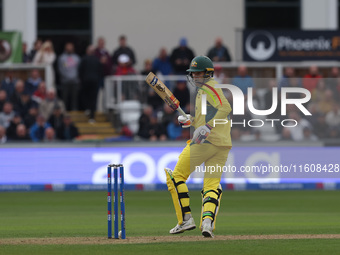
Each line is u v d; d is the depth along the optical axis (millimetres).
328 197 65375
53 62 88875
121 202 32438
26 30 93375
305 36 82625
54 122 76188
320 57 82750
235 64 80250
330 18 95875
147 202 61000
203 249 29062
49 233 37000
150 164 72875
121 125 80875
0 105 76312
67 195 67812
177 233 32844
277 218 47375
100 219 46719
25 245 30766
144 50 94938
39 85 78000
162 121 76500
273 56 82500
